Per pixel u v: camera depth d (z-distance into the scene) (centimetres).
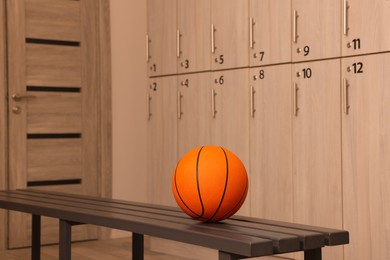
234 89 480
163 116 536
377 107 391
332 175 416
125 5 602
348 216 407
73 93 575
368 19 395
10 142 543
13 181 544
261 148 462
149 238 597
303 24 433
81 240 580
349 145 407
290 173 442
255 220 279
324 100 421
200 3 504
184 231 250
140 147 612
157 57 541
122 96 601
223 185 259
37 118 557
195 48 509
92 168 585
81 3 578
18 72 546
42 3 558
